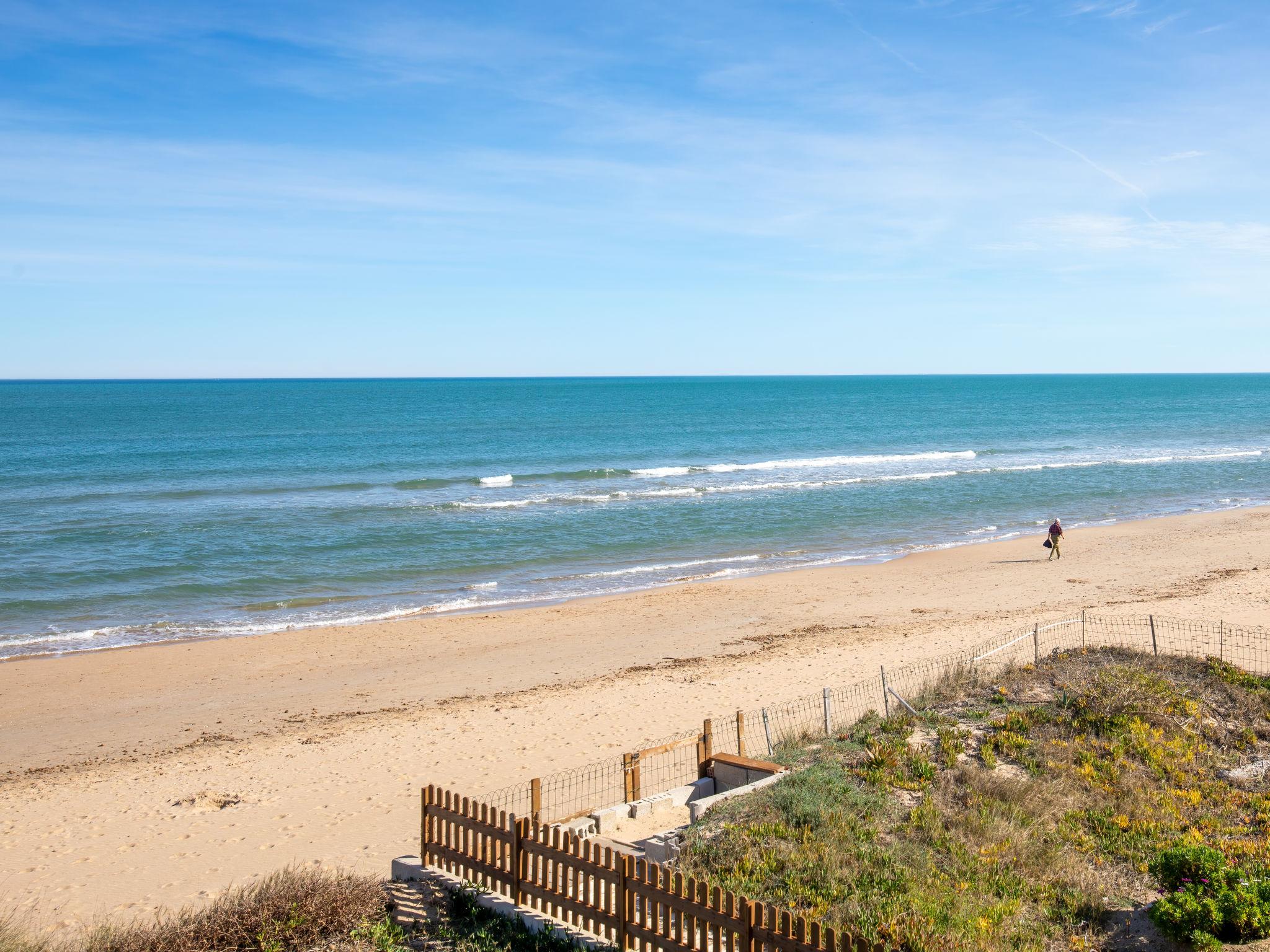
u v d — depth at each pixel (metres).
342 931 8.95
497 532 41.22
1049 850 10.08
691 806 12.10
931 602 29.45
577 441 85.06
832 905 8.83
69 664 23.80
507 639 25.89
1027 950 8.11
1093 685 14.84
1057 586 31.30
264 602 30.12
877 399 176.75
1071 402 168.88
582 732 17.77
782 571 34.88
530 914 9.17
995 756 12.71
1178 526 43.47
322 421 106.19
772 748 15.27
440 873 10.30
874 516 46.25
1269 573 31.97
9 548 36.62
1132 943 8.36
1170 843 10.31
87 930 10.27
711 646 24.84
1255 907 7.98
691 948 7.86
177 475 58.88
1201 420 119.00
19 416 110.44
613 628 26.95
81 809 14.70
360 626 27.41
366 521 43.41
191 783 15.81
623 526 43.03
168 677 22.70
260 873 12.02
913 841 10.29
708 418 118.88
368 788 15.28
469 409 133.75
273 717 19.80
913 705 15.51
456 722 18.75
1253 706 14.24
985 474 62.44
